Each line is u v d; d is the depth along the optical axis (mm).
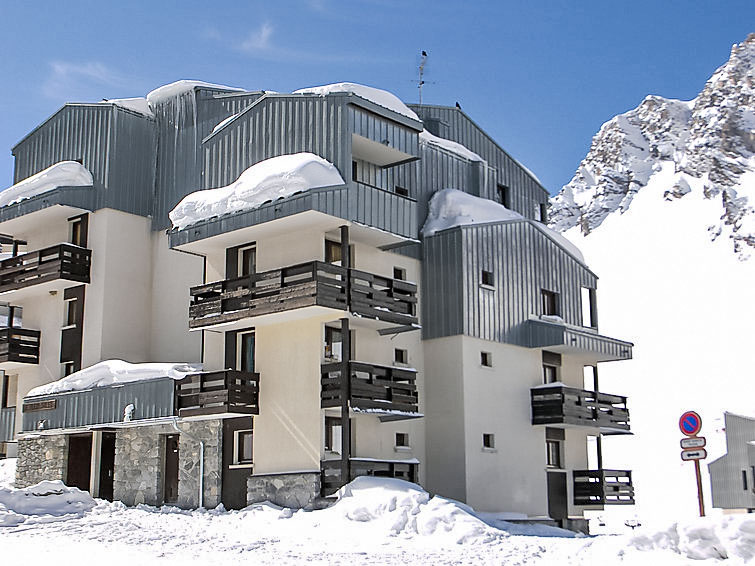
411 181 34094
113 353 34188
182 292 34500
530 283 35156
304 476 26844
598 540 19875
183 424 30141
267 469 28062
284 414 28047
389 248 30938
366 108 28953
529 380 34250
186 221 30234
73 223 36375
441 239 32750
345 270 27484
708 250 164250
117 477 31859
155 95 37062
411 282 32469
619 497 37562
